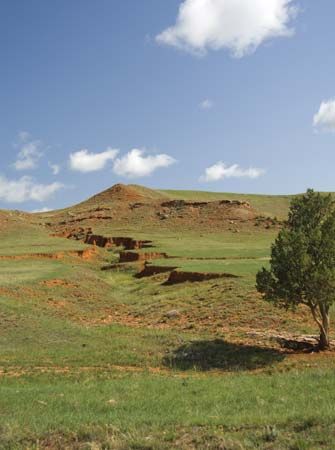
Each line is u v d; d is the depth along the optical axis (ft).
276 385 52.70
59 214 416.87
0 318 94.22
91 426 37.76
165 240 256.93
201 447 31.91
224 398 47.50
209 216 329.52
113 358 75.92
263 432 32.94
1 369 69.05
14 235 278.46
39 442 35.88
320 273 75.25
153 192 458.91
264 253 189.06
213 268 145.89
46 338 87.04
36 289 132.77
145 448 32.68
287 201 448.24
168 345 84.53
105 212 364.58
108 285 157.99
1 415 43.62
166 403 46.29
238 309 108.17
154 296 133.59
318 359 73.67
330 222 79.66
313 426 33.50
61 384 59.77
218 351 80.12
